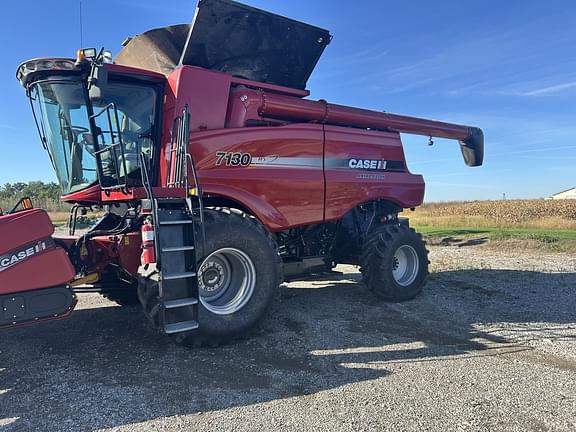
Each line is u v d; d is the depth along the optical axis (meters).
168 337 4.95
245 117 5.87
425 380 4.09
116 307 6.69
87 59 4.67
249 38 6.12
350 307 6.70
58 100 5.32
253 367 4.37
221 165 5.56
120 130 5.24
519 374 4.24
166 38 6.21
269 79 6.82
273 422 3.31
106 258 5.02
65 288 4.29
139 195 4.95
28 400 3.63
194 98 5.45
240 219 5.13
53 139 5.64
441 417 3.41
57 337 5.24
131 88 5.37
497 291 7.76
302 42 6.50
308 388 3.90
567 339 5.31
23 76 5.31
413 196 7.92
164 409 3.49
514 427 3.28
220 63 6.28
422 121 8.26
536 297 7.35
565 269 9.89
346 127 7.06
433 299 7.20
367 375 4.20
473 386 3.97
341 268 10.56
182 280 4.46
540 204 34.53
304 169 6.34
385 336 5.37
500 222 23.47
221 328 4.85
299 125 6.38
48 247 4.23
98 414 3.40
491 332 5.57
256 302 5.12
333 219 6.66
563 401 3.69
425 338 5.31
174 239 4.51
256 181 5.82
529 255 12.41
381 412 3.48
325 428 3.23
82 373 4.19
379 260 6.84
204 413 3.44
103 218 6.05
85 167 5.49
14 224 4.08
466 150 9.67
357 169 7.05
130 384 3.95
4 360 4.52
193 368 4.32
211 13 5.66
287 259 6.68
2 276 4.00
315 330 5.55
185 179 4.89
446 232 17.69
